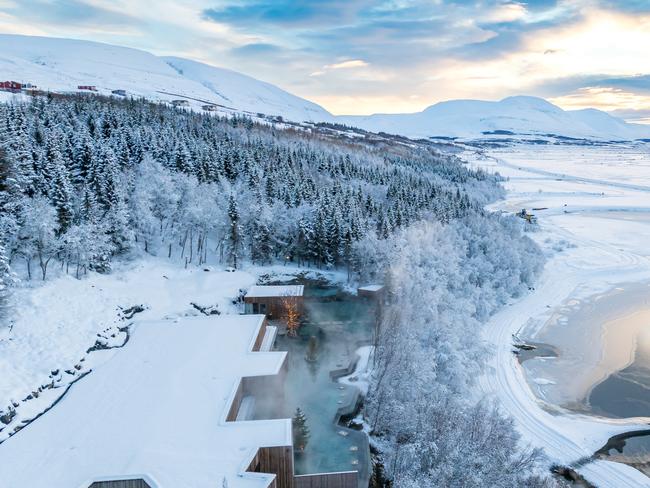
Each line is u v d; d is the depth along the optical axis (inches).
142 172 3415.4
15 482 1250.0
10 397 1585.9
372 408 1879.9
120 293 2527.1
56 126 3831.2
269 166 4576.8
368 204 4281.5
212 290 2930.6
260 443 1381.6
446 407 1812.3
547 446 2015.3
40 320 2014.0
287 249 3686.0
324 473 1428.4
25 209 2358.5
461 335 2559.1
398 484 1433.3
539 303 3722.9
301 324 2765.7
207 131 5777.6
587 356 2891.2
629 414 2292.1
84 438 1434.5
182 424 1486.2
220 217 3420.3
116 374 1834.4
